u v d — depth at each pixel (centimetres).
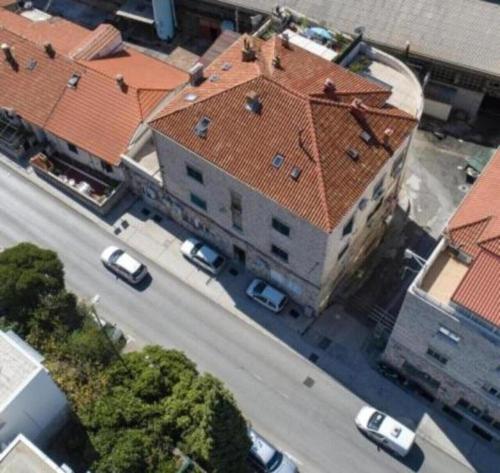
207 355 5641
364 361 5584
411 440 5041
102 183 6600
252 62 5459
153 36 7812
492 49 6531
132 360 5069
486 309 4238
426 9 6794
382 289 5938
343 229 5131
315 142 4938
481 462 5100
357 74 6012
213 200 5609
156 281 6062
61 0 8238
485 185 4872
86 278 6075
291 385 5481
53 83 6594
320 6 6994
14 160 6900
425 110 6931
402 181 6262
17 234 6375
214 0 7238
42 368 4425
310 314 5806
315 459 5138
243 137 5141
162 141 5441
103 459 4497
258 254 5753
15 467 4094
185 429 4712
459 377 4969
